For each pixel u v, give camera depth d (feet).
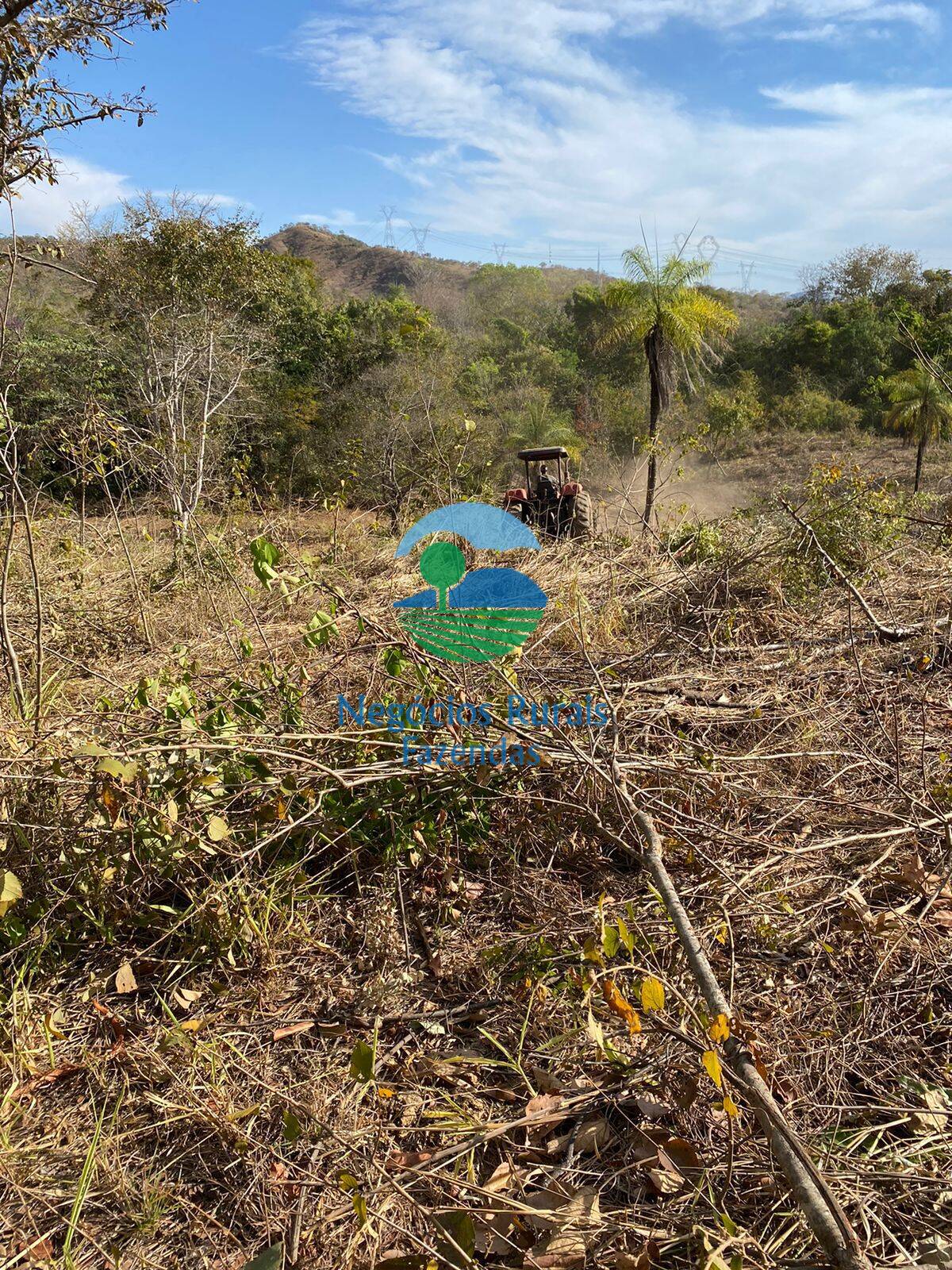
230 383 44.06
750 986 7.11
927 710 11.65
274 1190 5.73
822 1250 4.83
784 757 10.07
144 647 15.67
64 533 21.88
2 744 9.07
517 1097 6.34
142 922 8.09
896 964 7.40
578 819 9.34
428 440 27.48
